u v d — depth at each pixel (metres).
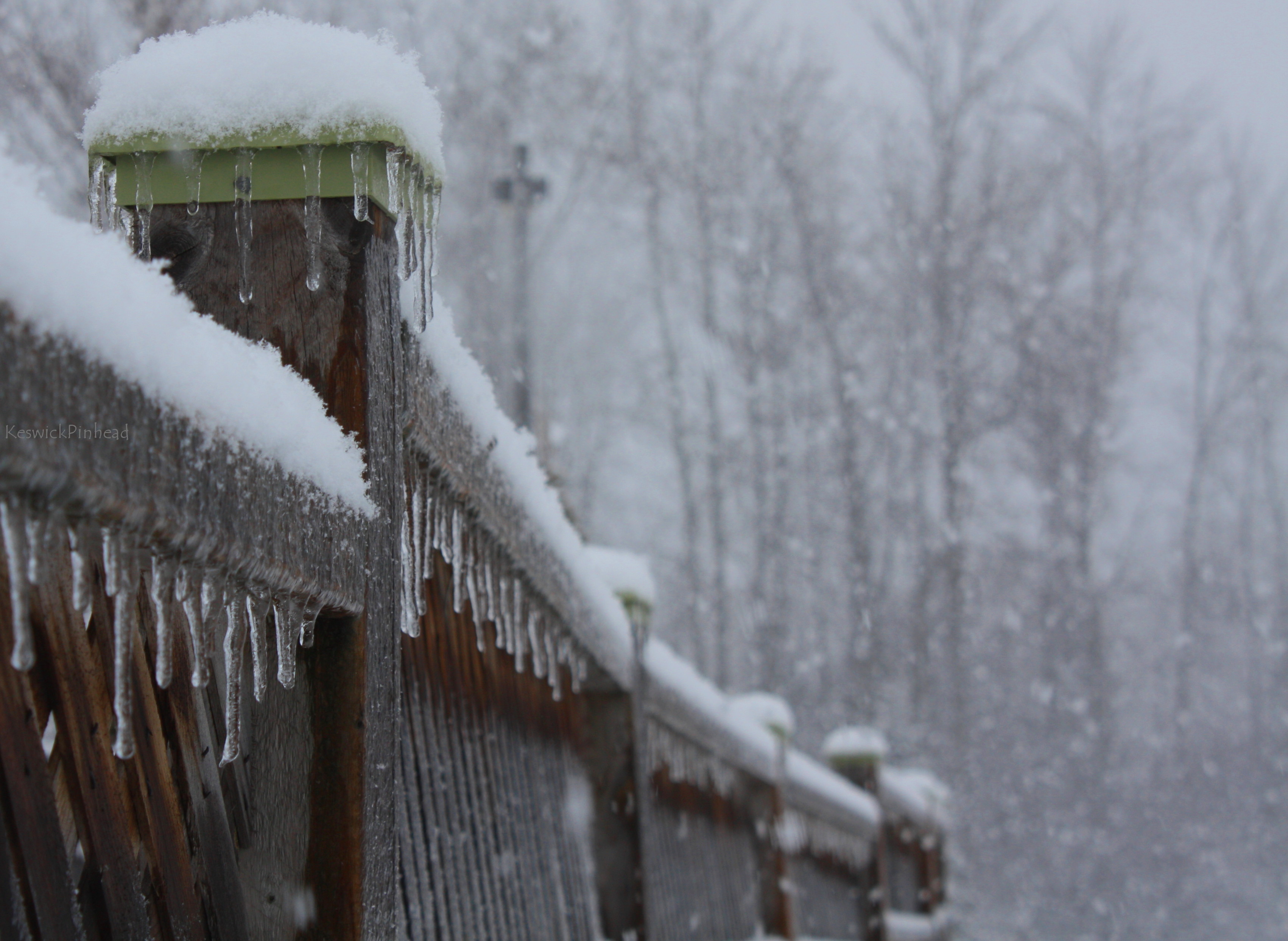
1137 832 25.30
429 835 2.47
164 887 1.44
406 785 2.36
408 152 1.83
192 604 1.28
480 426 2.58
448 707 2.76
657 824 4.92
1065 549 29.70
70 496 1.04
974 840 24.08
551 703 3.93
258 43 1.79
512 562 2.97
